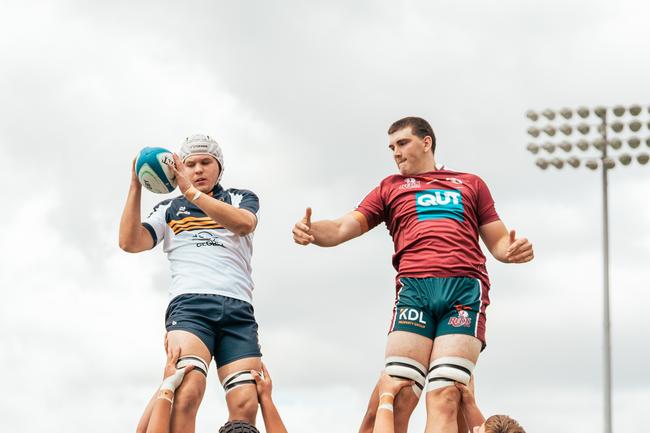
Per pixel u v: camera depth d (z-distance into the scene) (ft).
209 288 36.24
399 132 37.37
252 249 37.81
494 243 36.58
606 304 91.04
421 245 35.83
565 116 92.27
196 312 36.09
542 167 92.89
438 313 35.22
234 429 31.50
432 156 37.55
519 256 35.35
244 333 36.35
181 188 35.96
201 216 37.27
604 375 89.76
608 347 90.48
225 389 35.99
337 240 36.76
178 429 34.76
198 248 36.88
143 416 35.65
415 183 36.96
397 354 35.17
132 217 36.55
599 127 91.76
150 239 37.22
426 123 37.58
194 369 35.24
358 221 37.09
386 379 34.96
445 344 34.86
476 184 36.94
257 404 35.94
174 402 34.94
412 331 35.19
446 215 36.09
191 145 37.58
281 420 35.78
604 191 92.17
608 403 89.51
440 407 34.32
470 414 34.32
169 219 37.70
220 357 36.32
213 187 37.86
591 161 91.86
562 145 92.32
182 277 36.63
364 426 35.65
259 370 36.40
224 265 36.70
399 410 34.91
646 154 91.09
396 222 36.73
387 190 37.27
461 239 35.76
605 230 91.86
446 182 36.76
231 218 36.09
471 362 34.91
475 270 35.60
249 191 38.09
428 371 35.27
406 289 35.65
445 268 35.35
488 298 35.88
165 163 36.14
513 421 31.24
